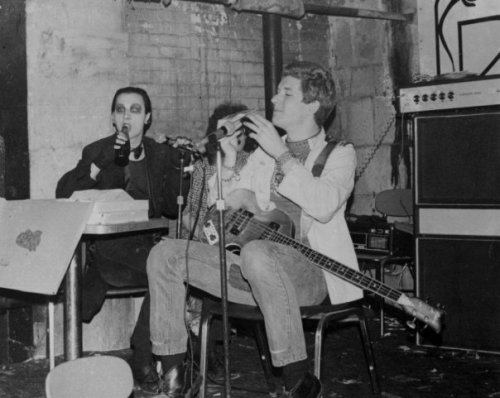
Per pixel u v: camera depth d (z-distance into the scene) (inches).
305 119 116.2
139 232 130.2
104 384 90.5
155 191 140.0
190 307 137.0
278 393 121.7
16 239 110.5
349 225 187.5
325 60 227.0
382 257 171.0
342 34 224.2
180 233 119.8
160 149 141.7
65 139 151.7
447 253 149.8
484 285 146.5
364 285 108.3
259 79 210.8
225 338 97.5
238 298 110.6
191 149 121.6
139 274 127.5
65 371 88.6
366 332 118.0
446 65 201.9
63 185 133.9
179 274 108.1
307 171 108.7
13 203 114.0
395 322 185.5
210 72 201.8
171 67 195.0
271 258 101.1
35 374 140.0
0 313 144.5
